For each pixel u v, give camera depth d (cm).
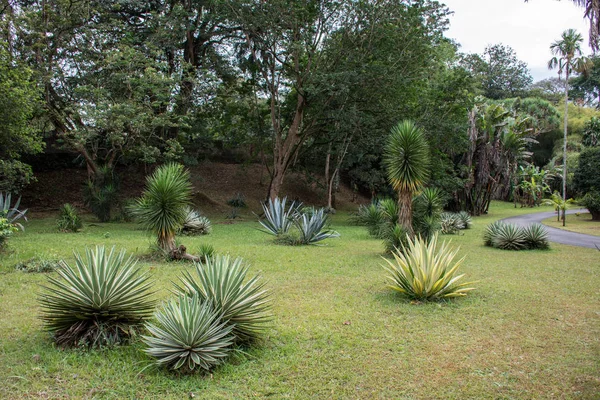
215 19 2056
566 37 3048
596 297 714
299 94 2189
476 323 574
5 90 1272
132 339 462
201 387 385
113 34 1867
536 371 430
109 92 1692
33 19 1619
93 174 1997
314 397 375
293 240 1341
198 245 1224
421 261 683
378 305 651
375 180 3011
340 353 468
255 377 407
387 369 432
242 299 474
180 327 406
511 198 4991
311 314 602
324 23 2052
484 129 3409
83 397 361
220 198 2962
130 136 1802
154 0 2091
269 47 2109
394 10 1938
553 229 2144
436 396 381
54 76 1658
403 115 2194
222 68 2203
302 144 2625
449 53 3366
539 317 604
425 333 534
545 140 5550
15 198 2197
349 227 2100
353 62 2011
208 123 2514
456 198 3412
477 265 1020
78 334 464
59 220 1549
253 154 3347
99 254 482
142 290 493
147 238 1307
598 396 379
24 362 419
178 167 1024
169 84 1778
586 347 493
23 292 659
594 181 2830
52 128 2334
